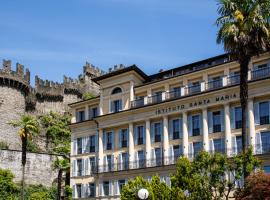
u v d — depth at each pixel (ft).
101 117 238.89
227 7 139.85
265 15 135.74
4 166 298.56
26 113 373.40
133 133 227.40
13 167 301.22
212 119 203.21
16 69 362.12
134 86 234.17
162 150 215.10
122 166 227.20
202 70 209.97
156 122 221.66
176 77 218.18
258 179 124.67
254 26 133.39
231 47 135.44
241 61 134.92
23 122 236.43
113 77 241.14
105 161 235.61
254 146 186.91
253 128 189.47
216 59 219.00
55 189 295.69
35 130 239.50
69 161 269.64
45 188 302.04
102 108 242.78
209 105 202.59
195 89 210.18
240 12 137.08
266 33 134.00
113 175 228.22
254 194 123.44
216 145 199.41
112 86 241.55
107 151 236.22
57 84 402.11
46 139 363.76
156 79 236.43
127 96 233.96
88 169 242.78
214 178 140.56
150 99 225.15
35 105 382.42
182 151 208.03
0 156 299.38
